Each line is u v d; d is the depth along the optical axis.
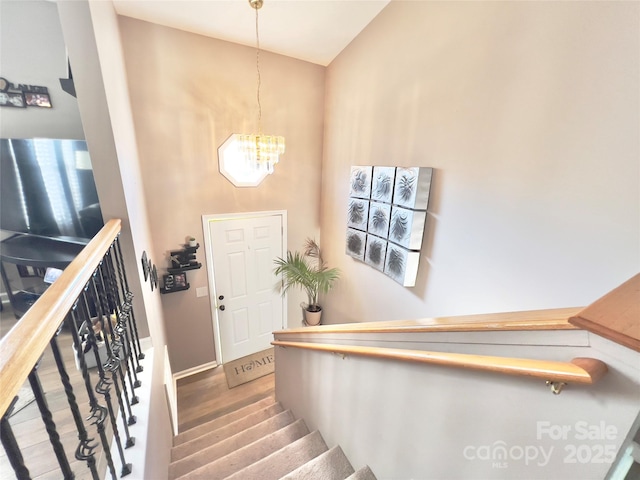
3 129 2.14
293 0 2.29
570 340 0.61
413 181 2.19
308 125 3.43
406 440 1.15
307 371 2.03
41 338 0.59
